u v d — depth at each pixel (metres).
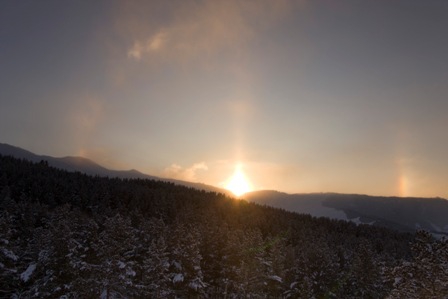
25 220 52.44
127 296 31.06
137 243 42.78
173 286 38.06
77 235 39.09
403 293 28.33
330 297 50.22
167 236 43.97
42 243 34.88
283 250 66.44
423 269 27.66
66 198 83.62
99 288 28.56
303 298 45.50
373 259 54.44
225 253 47.62
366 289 49.22
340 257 69.88
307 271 50.31
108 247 29.56
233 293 44.16
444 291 26.45
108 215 69.06
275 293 48.22
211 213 94.94
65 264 29.92
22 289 34.56
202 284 38.94
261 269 43.88
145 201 94.25
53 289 29.72
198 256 39.44
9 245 30.00
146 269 33.16
